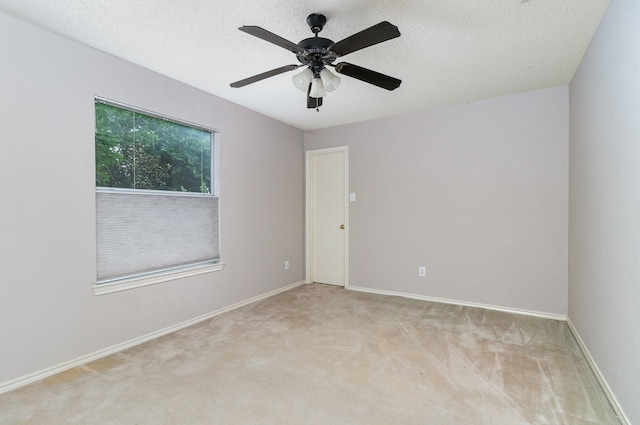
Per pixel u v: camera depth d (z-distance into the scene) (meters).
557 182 3.05
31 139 1.98
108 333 2.36
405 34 2.08
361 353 2.34
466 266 3.51
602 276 1.92
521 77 2.79
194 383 1.95
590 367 2.12
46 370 2.04
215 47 2.28
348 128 4.27
